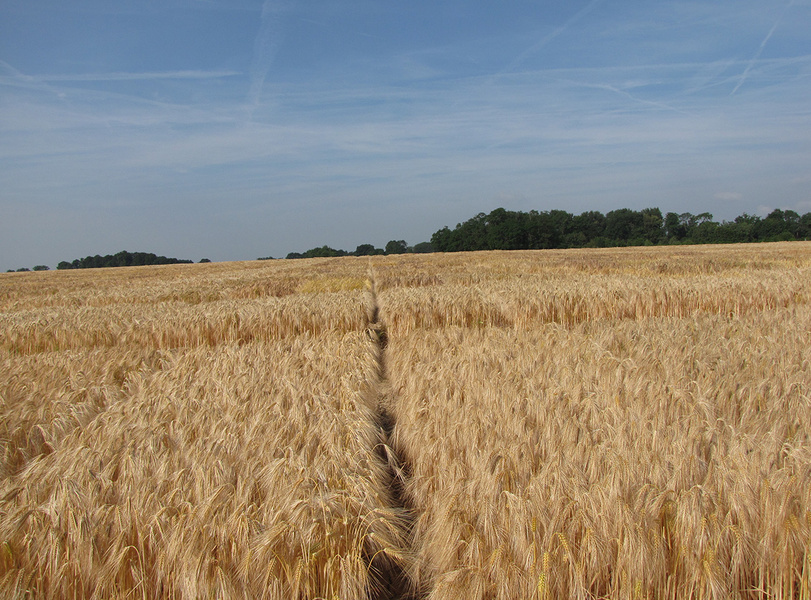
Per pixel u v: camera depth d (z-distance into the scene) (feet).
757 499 10.75
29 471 13.99
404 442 17.98
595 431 14.58
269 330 42.70
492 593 9.71
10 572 10.09
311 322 43.24
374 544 11.94
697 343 25.53
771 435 13.37
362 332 39.50
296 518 11.08
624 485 11.37
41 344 41.70
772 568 10.00
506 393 18.69
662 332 28.50
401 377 25.22
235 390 21.61
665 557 9.95
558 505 10.64
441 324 44.19
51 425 18.15
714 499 10.62
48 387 23.66
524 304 44.14
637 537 9.72
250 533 10.98
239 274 123.85
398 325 42.88
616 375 20.20
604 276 70.18
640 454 12.97
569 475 12.21
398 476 15.76
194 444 14.76
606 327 31.94
